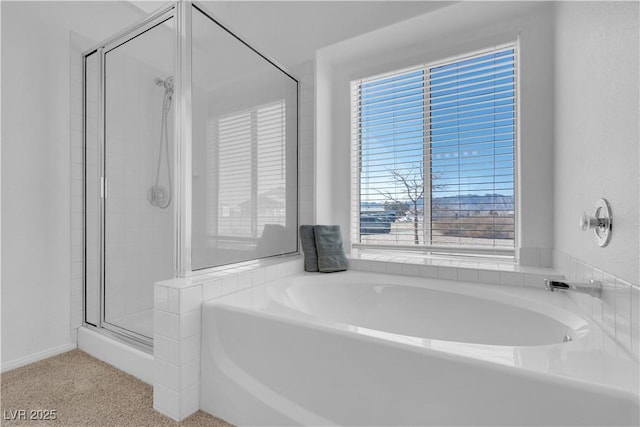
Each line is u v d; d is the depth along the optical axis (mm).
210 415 1491
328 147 2746
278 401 1312
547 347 1043
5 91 1921
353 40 2420
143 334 1946
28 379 1820
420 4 2119
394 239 2682
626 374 860
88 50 2262
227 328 1479
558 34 1855
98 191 2225
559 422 843
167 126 1843
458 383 972
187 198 1734
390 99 2666
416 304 1991
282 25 2697
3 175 1922
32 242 2041
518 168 2150
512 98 2211
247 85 2145
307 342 1253
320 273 2328
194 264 1766
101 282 2197
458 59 2377
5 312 1934
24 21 1997
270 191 2340
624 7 1062
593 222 1182
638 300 928
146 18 1896
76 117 2250
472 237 2375
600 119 1249
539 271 1865
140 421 1451
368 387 1118
